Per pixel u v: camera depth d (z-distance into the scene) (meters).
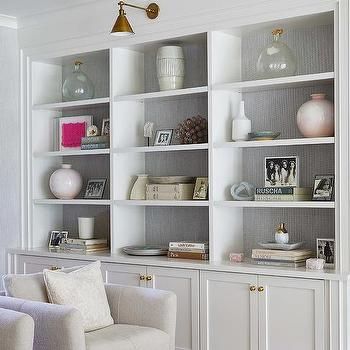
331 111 4.12
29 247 5.66
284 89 4.57
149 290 4.00
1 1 5.12
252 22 4.34
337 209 3.98
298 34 4.50
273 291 4.09
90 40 5.22
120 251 5.13
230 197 4.67
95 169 5.67
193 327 4.45
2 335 3.30
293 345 4.02
